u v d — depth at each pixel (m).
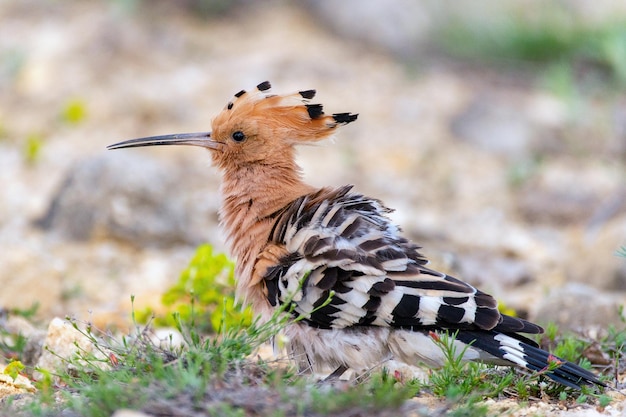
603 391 7.46
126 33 20.84
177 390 6.25
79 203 13.56
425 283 7.29
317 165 17.02
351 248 7.45
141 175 13.78
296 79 20.08
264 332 7.58
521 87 20.78
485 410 6.56
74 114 17.48
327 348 7.58
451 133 18.47
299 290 7.47
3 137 17.33
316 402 6.16
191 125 17.97
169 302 9.87
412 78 20.81
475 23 22.64
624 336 8.69
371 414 6.15
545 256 13.64
